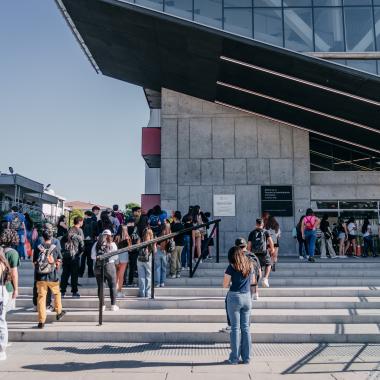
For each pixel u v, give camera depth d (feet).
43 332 23.65
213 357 20.34
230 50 43.93
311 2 42.11
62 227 36.06
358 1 41.96
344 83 43.09
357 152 60.34
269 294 30.60
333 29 41.57
